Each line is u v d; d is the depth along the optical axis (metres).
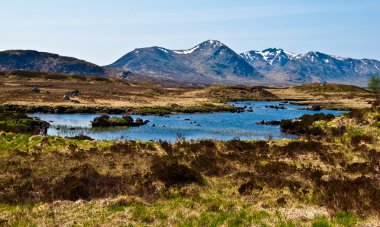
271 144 31.06
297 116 83.44
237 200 16.28
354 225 12.28
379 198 15.34
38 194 16.98
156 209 14.65
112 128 58.81
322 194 16.72
